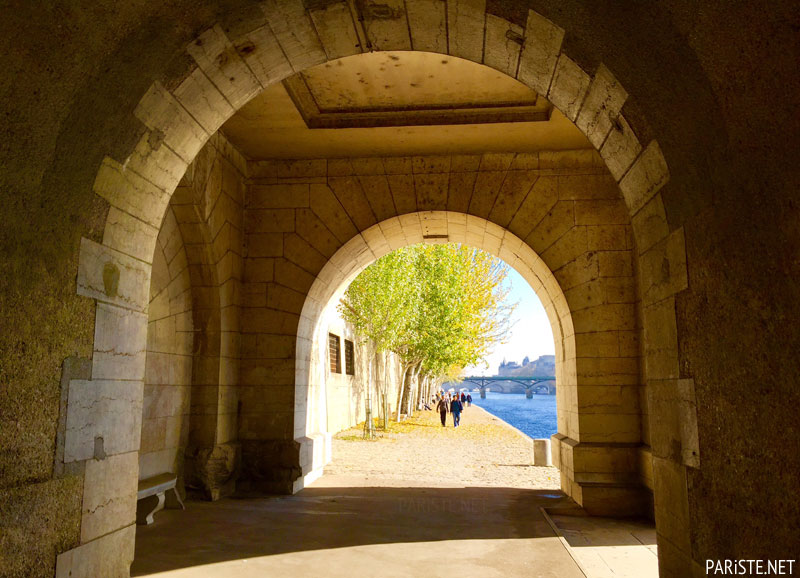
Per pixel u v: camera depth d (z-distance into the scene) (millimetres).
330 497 8344
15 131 2666
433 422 28891
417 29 3830
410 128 8086
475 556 5449
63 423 3092
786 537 2145
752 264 2340
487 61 4062
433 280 24297
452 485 9766
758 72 2145
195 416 8016
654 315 3514
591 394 8305
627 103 3209
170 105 3643
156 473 7211
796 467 2074
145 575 4746
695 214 2850
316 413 10477
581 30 3109
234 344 8695
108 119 3199
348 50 4117
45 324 2955
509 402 117625
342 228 9078
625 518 7508
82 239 3264
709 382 2764
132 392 3828
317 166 9195
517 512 7469
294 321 8961
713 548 2754
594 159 8836
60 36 2701
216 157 8062
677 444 3184
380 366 31797
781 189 2100
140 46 3137
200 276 8039
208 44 3512
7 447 2689
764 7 2018
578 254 8641
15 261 2732
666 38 2586
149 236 4043
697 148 2691
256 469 8609
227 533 6152
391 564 5172
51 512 2986
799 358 2037
